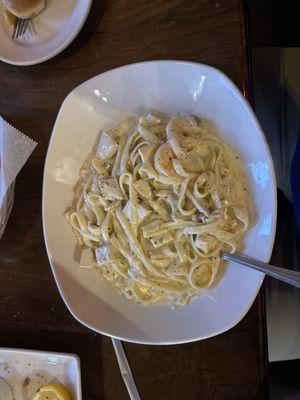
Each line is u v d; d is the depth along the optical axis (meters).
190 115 0.39
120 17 0.43
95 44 0.43
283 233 0.40
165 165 0.38
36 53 0.45
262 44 0.43
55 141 0.41
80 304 0.40
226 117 0.38
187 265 0.39
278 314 0.39
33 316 0.43
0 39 0.47
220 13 0.40
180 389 0.39
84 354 0.41
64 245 0.41
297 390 0.38
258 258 0.35
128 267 0.41
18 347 0.43
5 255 0.44
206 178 0.37
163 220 0.39
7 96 0.45
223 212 0.37
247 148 0.37
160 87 0.40
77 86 0.42
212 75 0.37
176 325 0.38
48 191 0.41
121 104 0.41
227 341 0.38
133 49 0.42
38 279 0.43
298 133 0.42
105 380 0.41
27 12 0.45
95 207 0.41
